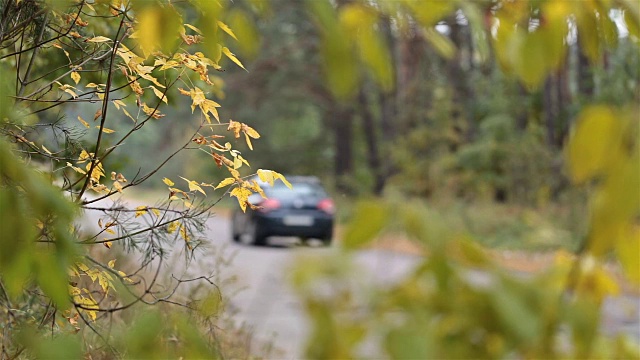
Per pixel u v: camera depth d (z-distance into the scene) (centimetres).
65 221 205
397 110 6875
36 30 637
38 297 602
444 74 6881
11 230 194
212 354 241
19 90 652
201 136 667
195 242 644
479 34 189
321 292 157
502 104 5988
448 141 5912
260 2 217
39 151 635
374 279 158
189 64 602
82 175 683
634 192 145
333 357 155
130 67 621
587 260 160
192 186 654
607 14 204
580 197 2920
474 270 163
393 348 154
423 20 187
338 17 175
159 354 234
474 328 157
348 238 163
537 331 155
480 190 5253
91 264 605
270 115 8875
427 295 161
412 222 162
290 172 9775
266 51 7525
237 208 4334
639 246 150
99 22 732
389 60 182
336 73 172
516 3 195
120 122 914
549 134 5538
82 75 805
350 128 8906
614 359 168
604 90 2625
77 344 241
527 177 5172
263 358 1166
